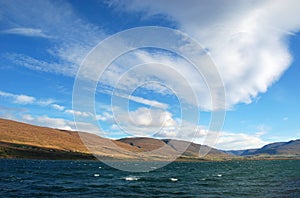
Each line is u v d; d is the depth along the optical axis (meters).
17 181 52.00
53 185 46.97
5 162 112.81
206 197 36.25
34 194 37.53
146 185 48.94
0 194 37.16
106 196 36.75
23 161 125.69
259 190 42.00
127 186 47.06
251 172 88.38
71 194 38.03
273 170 99.06
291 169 104.75
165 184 50.81
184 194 38.81
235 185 49.53
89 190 41.84
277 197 35.09
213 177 68.00
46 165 109.88
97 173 76.25
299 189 41.97
